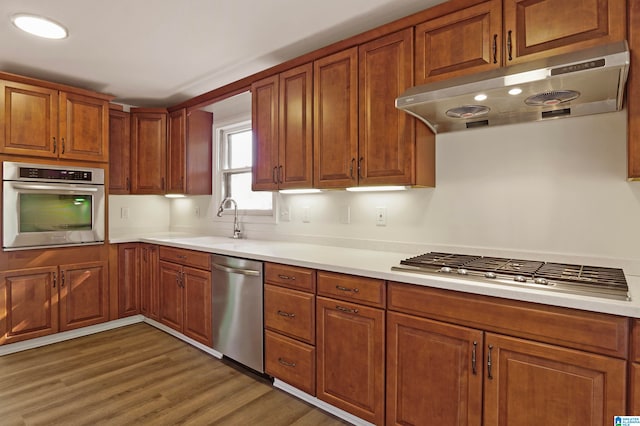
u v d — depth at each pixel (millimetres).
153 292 3283
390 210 2357
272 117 2590
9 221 2691
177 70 2820
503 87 1435
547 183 1806
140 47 2416
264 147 2656
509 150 1911
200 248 2717
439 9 1794
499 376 1378
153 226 4121
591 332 1195
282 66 2508
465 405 1462
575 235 1734
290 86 2475
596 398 1195
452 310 1486
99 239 3176
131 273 3398
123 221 3885
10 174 2688
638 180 1450
